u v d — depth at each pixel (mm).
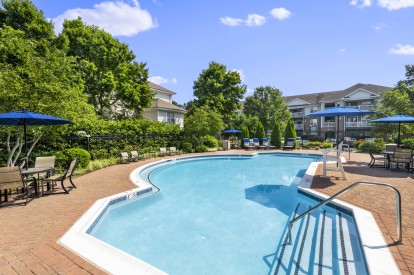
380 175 9438
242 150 24641
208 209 6781
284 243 4570
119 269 3135
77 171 10906
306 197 7207
